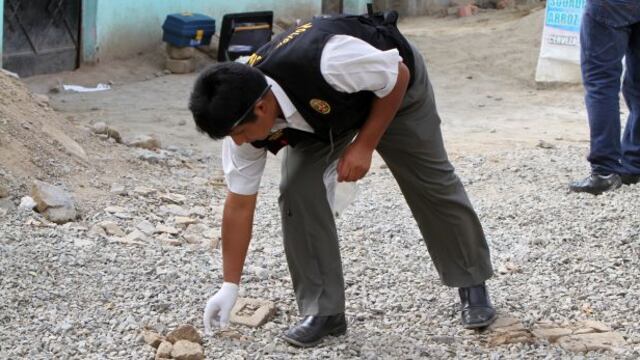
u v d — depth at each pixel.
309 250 4.26
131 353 4.23
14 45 13.06
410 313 4.84
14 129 7.14
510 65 14.90
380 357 4.24
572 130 10.68
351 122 3.88
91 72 13.91
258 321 4.60
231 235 4.11
